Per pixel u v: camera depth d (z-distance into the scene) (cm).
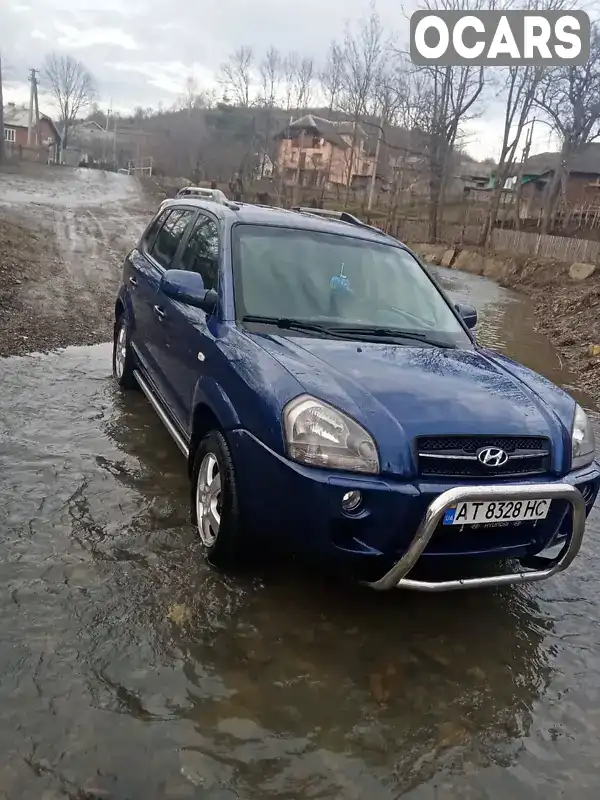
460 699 278
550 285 2328
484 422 304
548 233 4047
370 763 242
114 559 342
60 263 1316
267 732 249
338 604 328
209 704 258
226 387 336
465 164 6669
